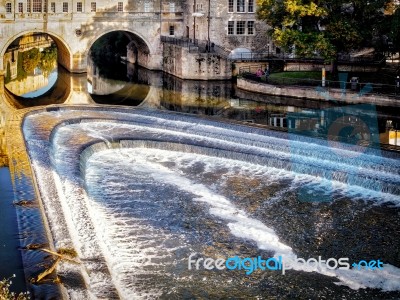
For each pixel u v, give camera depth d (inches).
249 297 1264.8
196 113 2731.3
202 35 4001.0
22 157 1894.7
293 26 3262.8
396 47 2967.5
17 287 1129.4
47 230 1360.7
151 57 4279.0
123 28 4146.2
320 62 3656.5
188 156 2121.1
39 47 5369.1
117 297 1162.6
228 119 2529.5
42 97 3344.0
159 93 3361.2
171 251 1433.3
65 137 2240.4
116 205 1686.8
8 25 3848.4
